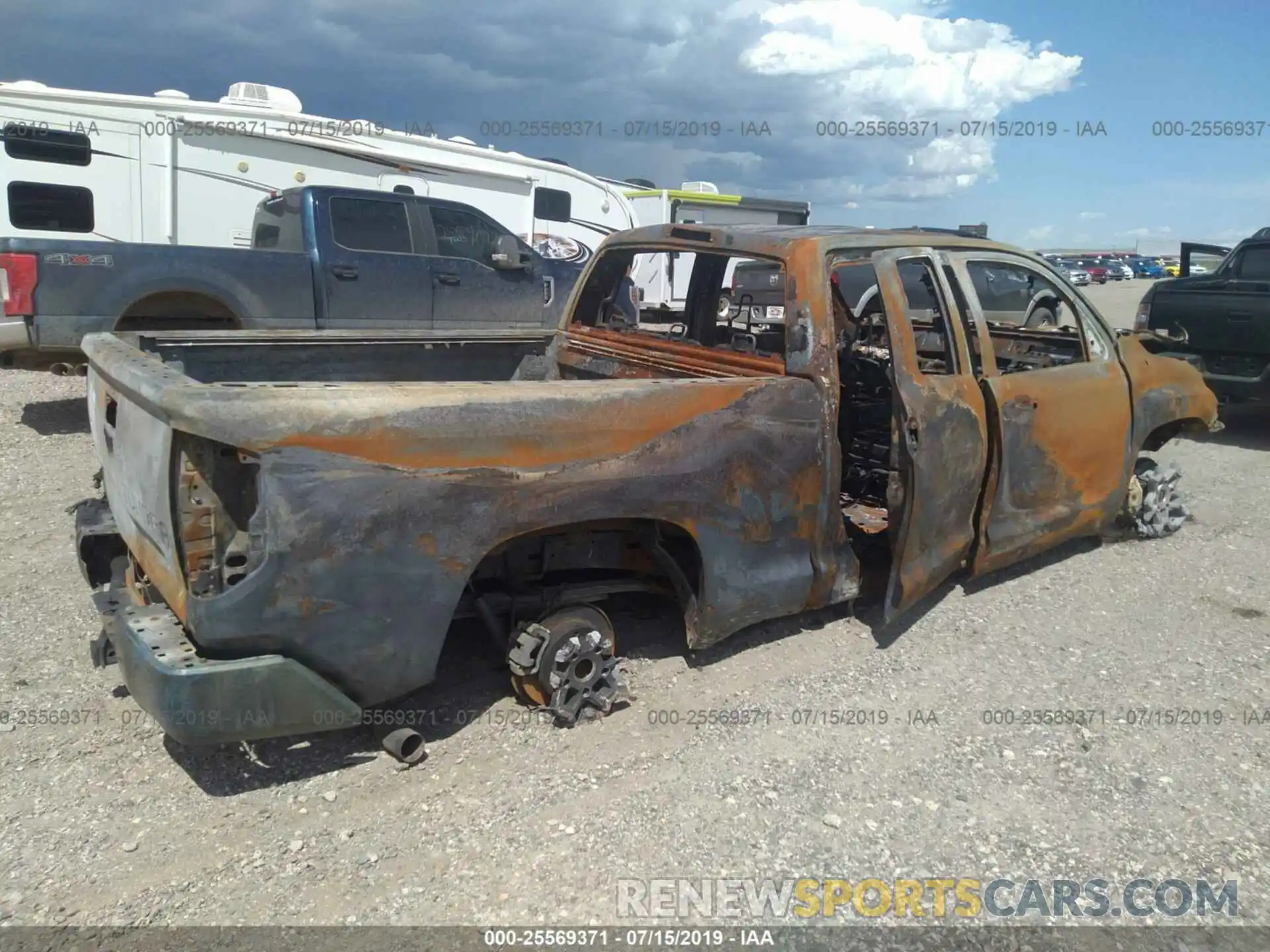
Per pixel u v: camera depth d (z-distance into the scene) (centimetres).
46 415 832
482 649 407
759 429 367
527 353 517
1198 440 910
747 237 421
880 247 414
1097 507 509
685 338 477
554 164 1256
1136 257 6025
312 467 273
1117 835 302
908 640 435
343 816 298
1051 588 504
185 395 261
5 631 415
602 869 278
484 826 294
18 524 551
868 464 516
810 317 387
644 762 331
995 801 318
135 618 303
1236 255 891
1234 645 441
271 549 270
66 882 265
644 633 430
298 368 438
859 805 312
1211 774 337
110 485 352
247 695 274
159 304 770
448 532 297
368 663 294
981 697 386
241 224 992
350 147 1045
